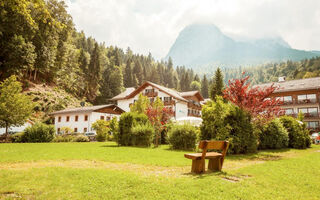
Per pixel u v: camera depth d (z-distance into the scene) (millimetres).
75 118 41312
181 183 4234
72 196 3547
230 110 10594
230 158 8594
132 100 47656
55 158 7965
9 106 23422
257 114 10859
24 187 3969
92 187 3998
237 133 10305
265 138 13047
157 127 17188
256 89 11047
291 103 35938
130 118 15562
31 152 9945
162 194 3607
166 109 20750
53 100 50500
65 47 66375
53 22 9852
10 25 40875
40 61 53625
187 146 12359
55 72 63094
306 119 34438
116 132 15453
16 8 8648
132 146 14562
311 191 3891
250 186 4117
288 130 15062
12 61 44312
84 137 24062
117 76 89875
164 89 44062
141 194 3623
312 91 34750
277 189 3973
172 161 7246
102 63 93875
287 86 37875
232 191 3785
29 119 39844
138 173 5254
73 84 69000
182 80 127250
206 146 5441
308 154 10234
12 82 24297
